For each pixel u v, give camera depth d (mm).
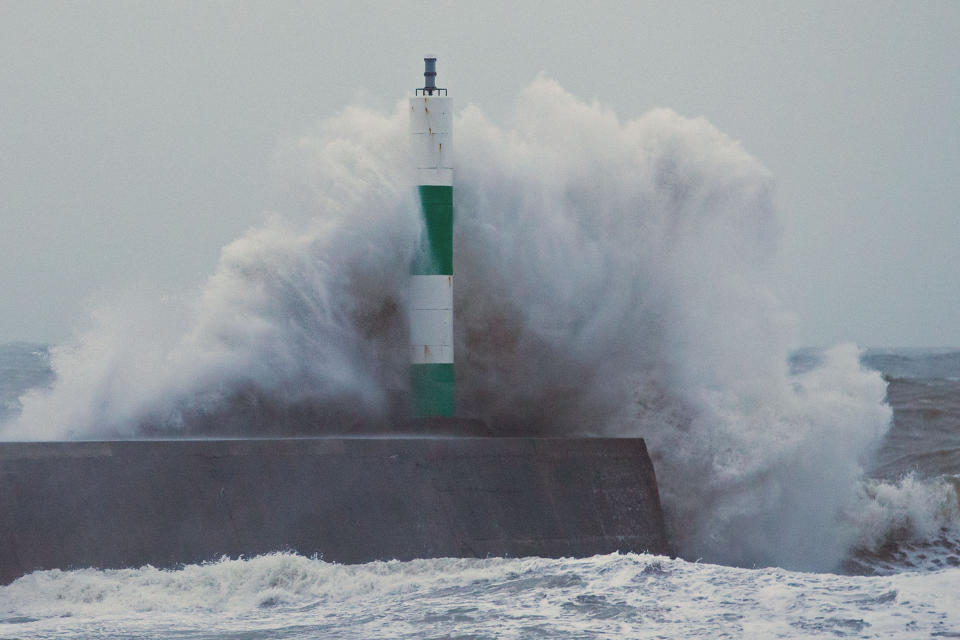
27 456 48625
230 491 50906
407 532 52406
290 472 52125
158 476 50219
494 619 41969
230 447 51688
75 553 47812
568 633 39969
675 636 39344
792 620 40594
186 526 49594
